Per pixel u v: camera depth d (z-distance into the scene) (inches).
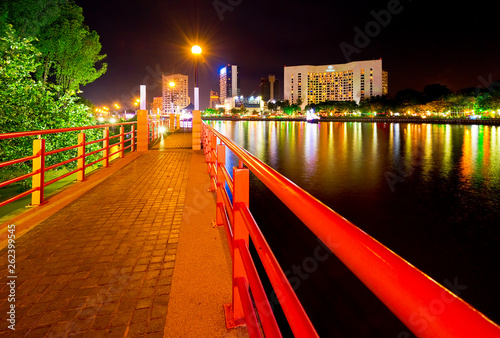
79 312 89.1
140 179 276.2
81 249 131.8
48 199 199.9
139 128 486.9
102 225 160.9
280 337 46.4
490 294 203.2
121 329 82.0
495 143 1195.3
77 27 737.6
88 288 101.7
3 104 311.1
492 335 13.4
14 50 339.9
